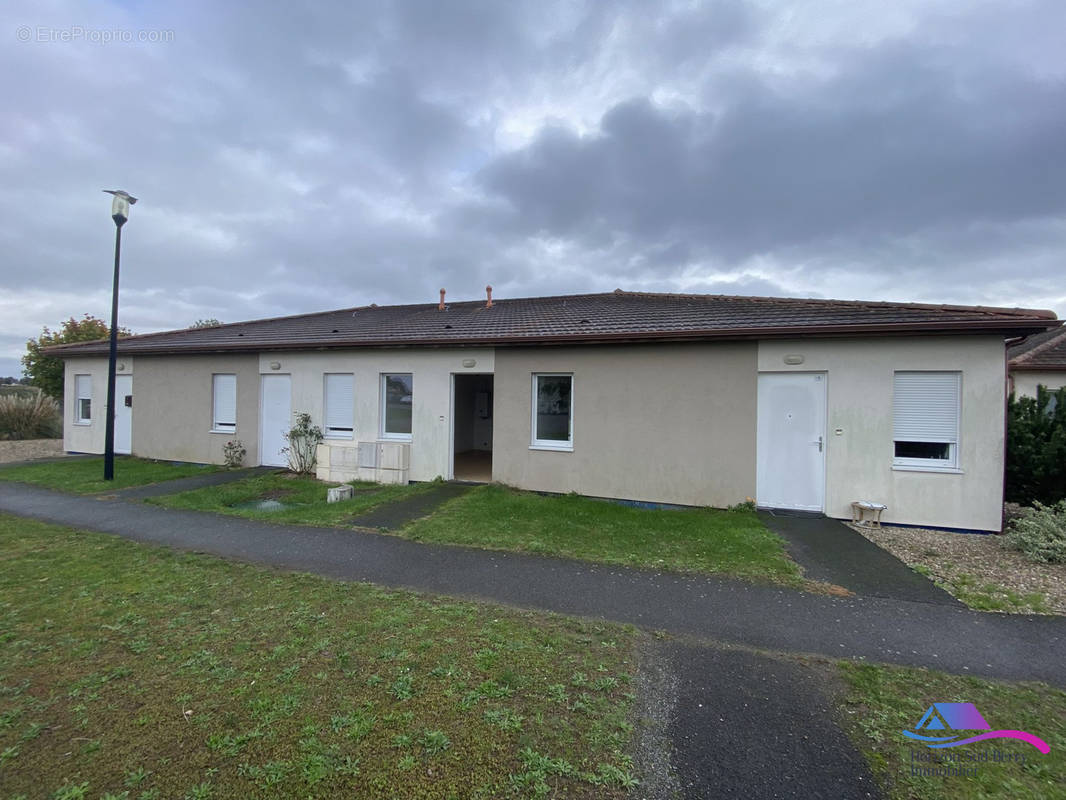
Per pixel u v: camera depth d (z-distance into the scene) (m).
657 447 9.07
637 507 8.84
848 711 2.95
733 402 8.61
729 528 7.27
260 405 12.72
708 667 3.44
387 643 3.67
